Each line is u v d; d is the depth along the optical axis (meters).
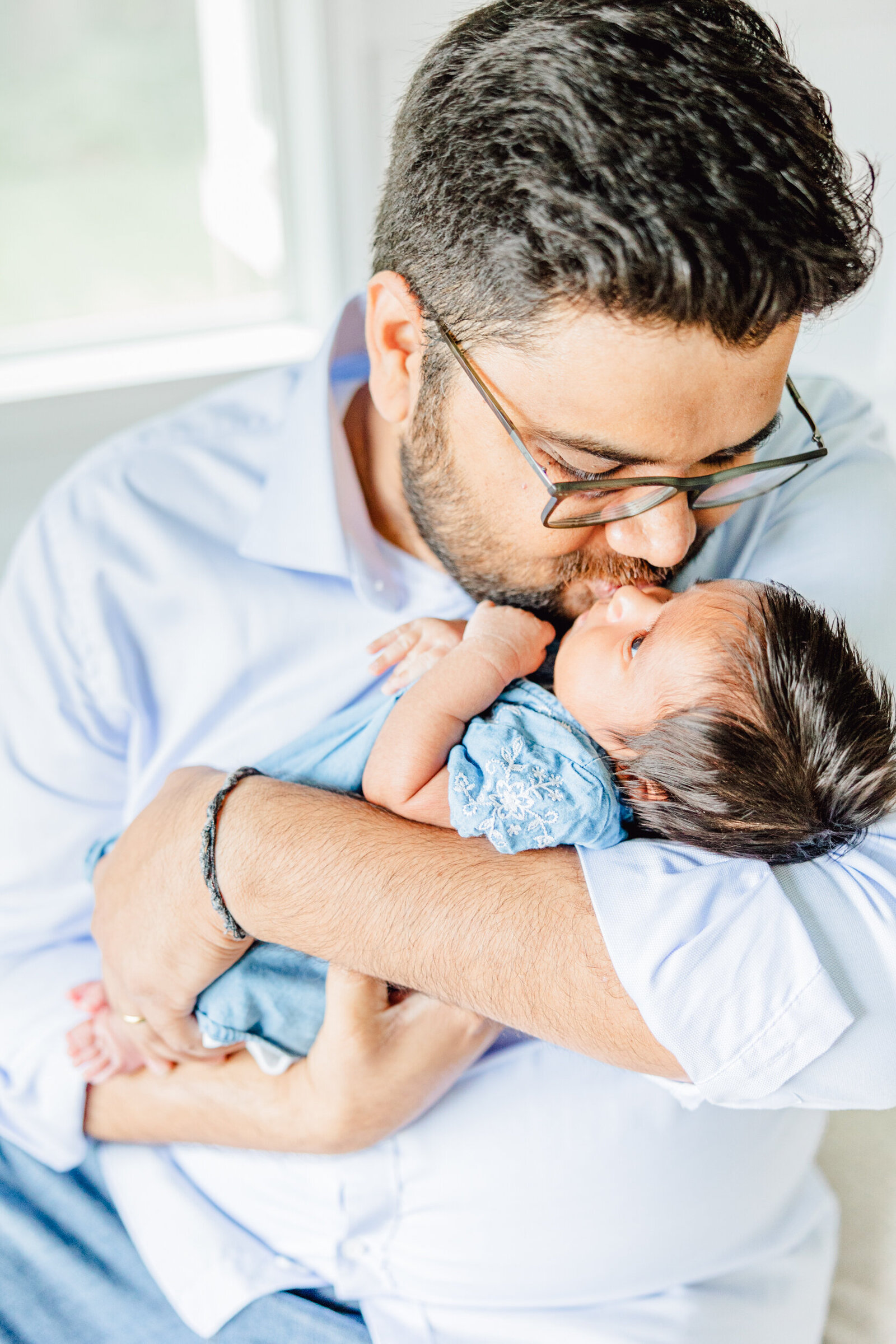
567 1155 1.00
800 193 0.75
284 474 1.22
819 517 1.14
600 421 0.81
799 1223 1.16
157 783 1.28
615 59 0.76
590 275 0.75
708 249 0.73
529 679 1.10
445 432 0.95
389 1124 0.97
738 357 0.78
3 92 2.28
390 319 0.98
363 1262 1.05
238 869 0.92
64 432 2.27
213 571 1.25
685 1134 1.02
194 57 2.43
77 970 1.20
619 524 0.92
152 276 2.56
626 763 0.96
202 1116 1.05
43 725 1.25
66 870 1.26
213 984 1.00
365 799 0.99
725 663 0.91
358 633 1.24
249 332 2.70
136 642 1.26
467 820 0.89
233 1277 1.06
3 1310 1.06
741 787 0.89
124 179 2.45
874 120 1.83
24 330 2.47
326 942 0.89
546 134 0.77
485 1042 0.99
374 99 2.44
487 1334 1.03
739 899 0.83
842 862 0.88
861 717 0.90
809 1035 0.80
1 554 2.28
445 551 1.07
